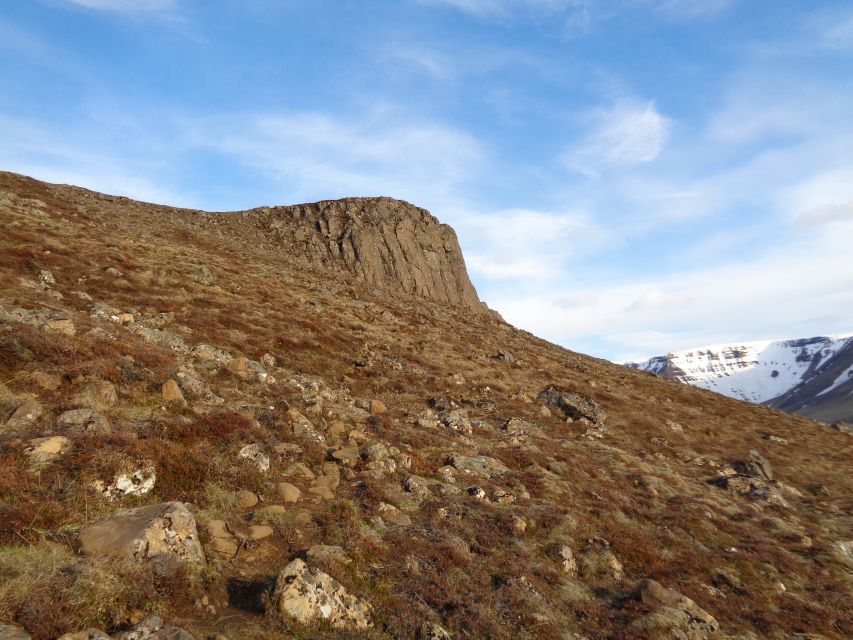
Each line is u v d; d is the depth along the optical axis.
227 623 7.03
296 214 95.44
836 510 26.62
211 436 12.26
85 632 5.62
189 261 44.00
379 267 87.06
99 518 8.16
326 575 8.29
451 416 24.81
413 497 14.06
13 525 7.10
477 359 45.47
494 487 16.55
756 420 51.22
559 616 10.46
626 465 26.00
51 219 41.69
